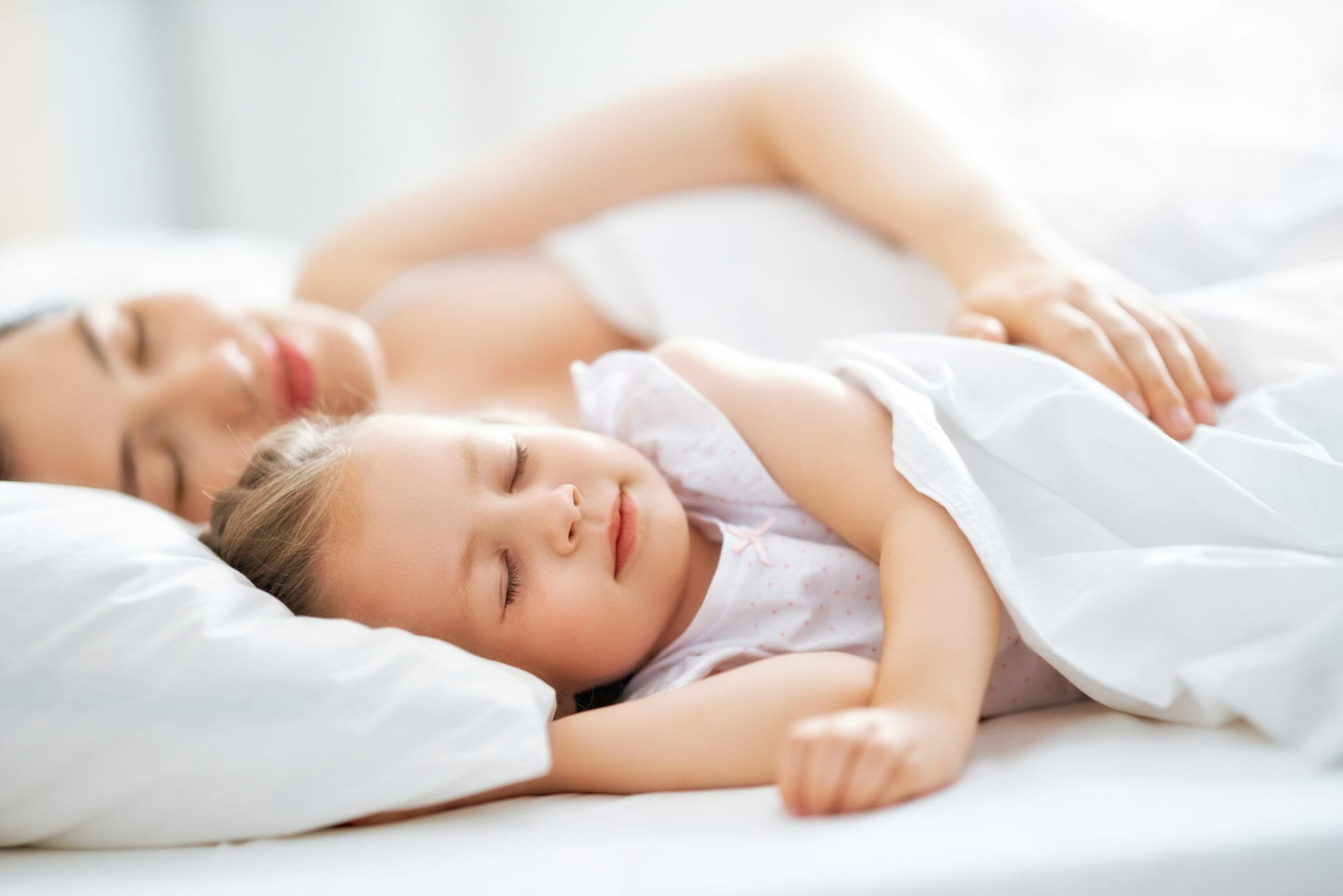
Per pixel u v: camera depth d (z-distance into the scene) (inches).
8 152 94.0
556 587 30.9
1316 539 27.6
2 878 26.2
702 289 50.5
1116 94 54.6
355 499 32.2
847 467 31.8
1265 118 48.0
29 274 70.9
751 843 23.3
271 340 46.2
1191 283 43.4
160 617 27.7
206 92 110.0
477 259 59.6
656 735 28.0
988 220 42.5
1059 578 28.7
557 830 25.7
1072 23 57.2
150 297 46.8
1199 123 47.4
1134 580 27.1
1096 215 45.6
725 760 27.4
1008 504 31.1
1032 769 25.4
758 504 34.9
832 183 51.1
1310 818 21.4
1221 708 25.5
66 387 43.1
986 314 38.3
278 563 32.7
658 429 36.2
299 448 35.3
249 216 111.4
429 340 55.3
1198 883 21.0
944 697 25.7
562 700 33.4
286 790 26.6
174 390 43.5
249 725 26.6
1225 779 23.3
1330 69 49.9
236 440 44.4
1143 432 29.9
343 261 58.7
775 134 54.7
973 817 23.0
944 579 27.8
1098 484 30.6
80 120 100.7
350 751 26.3
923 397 32.0
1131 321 34.8
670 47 97.3
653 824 25.3
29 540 28.5
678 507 33.6
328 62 105.0
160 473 43.3
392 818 28.0
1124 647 27.0
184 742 26.6
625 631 31.6
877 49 59.7
